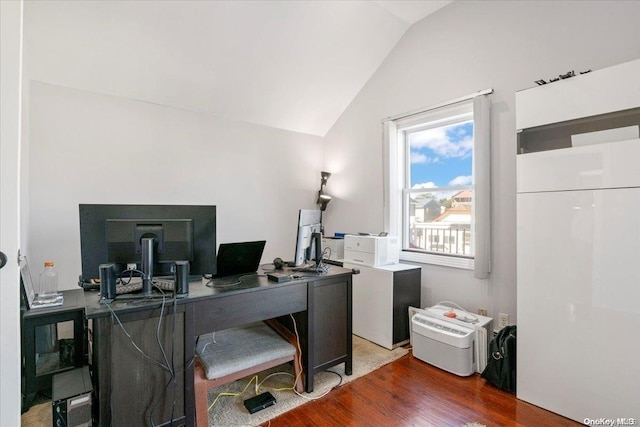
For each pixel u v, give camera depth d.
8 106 1.10
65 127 2.68
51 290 2.29
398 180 3.51
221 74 3.09
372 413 1.92
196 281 2.08
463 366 2.34
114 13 2.36
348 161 4.04
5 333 1.11
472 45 2.78
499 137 2.59
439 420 1.85
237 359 1.91
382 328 2.89
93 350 1.63
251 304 1.92
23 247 2.22
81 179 2.75
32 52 2.40
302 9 2.76
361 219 3.86
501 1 2.59
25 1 2.12
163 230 1.72
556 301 1.89
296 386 2.14
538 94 2.00
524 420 1.85
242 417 1.88
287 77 3.37
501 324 2.58
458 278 2.88
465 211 3.01
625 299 1.64
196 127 3.39
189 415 1.69
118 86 2.85
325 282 2.26
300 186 4.25
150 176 3.11
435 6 2.98
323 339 2.25
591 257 1.76
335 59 3.35
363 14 2.99
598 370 1.73
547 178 1.93
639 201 1.60
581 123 1.89
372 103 3.71
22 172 2.21
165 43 2.66
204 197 3.45
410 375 2.38
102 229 1.65
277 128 4.02
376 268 2.98
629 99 1.66
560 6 2.27
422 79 3.18
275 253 4.03
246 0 2.55
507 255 2.55
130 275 1.80
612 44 2.05
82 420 1.49
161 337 1.63
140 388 1.57
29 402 1.90
